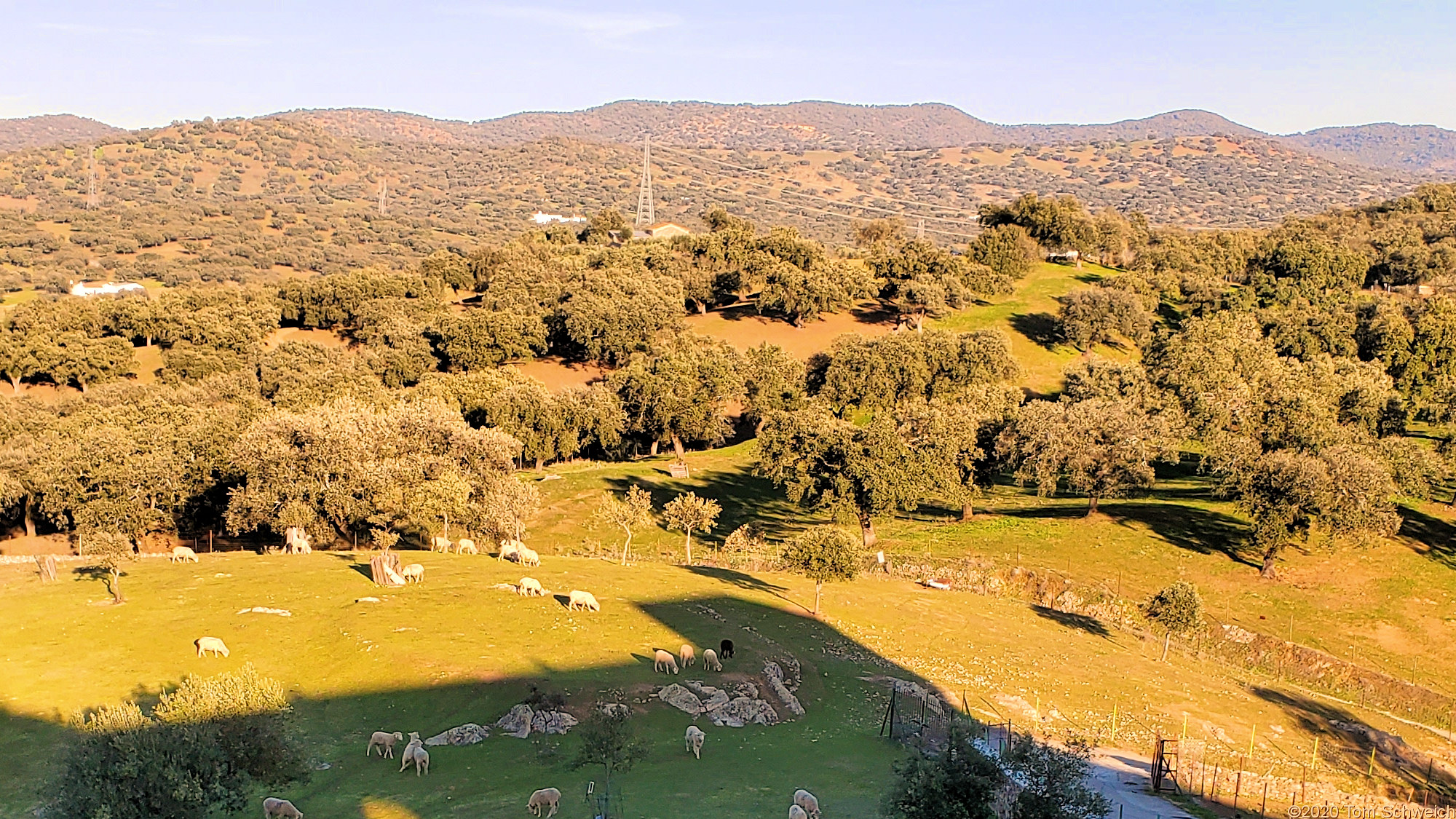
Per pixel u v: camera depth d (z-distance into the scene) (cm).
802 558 5434
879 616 5650
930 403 9331
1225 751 4278
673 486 9206
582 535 7862
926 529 7875
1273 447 8312
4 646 4222
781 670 4356
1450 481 8356
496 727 3538
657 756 3372
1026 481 9519
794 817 2792
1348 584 6500
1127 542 7281
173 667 4025
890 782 3262
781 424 7750
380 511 6500
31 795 2956
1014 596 6644
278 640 4316
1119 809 3394
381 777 3136
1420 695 5259
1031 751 2784
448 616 4591
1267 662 5722
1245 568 6794
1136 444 7662
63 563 6078
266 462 6600
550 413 10144
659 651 4050
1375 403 9150
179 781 2447
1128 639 5850
